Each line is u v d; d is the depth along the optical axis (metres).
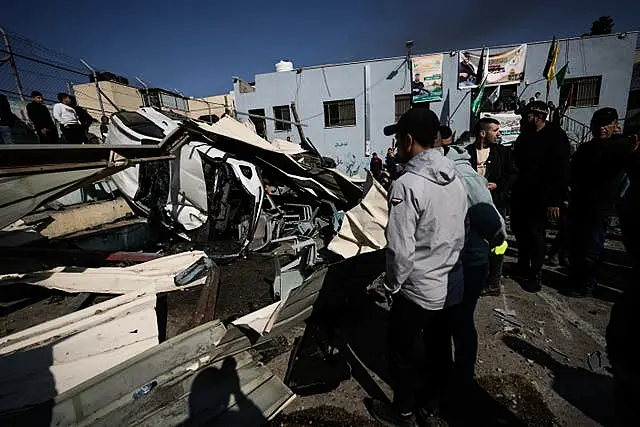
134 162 3.11
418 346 2.49
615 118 2.78
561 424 1.76
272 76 13.35
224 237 4.89
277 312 1.90
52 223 4.73
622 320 1.21
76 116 6.23
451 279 1.48
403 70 12.39
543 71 11.12
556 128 2.98
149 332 2.11
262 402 1.82
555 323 2.70
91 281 3.26
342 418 1.85
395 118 12.84
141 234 5.30
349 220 3.06
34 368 1.81
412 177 1.37
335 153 13.52
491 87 11.90
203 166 4.57
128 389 1.57
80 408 1.44
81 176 2.59
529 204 3.15
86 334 2.06
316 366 2.25
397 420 1.75
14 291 3.27
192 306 3.14
